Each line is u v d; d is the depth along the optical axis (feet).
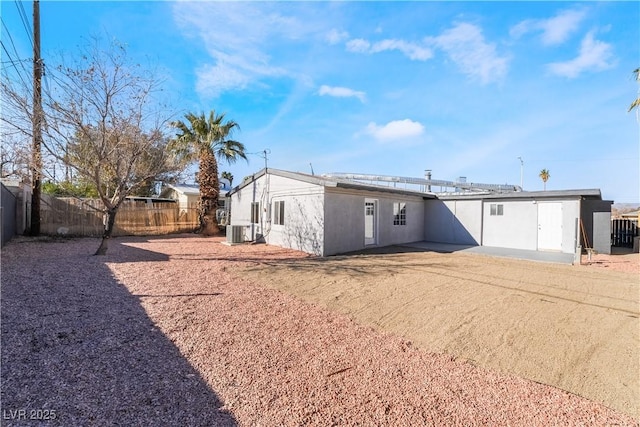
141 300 17.43
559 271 28.60
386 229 46.42
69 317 14.34
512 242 45.32
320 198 36.50
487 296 19.98
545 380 10.27
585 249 41.91
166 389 9.08
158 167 33.01
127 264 27.48
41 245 36.78
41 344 11.48
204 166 56.54
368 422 7.98
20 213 45.73
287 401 8.75
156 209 57.72
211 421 7.79
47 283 19.80
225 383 9.55
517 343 13.12
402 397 9.12
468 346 12.78
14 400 8.17
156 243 44.21
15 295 17.07
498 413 8.48
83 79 26.78
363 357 11.59
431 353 12.08
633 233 48.52
